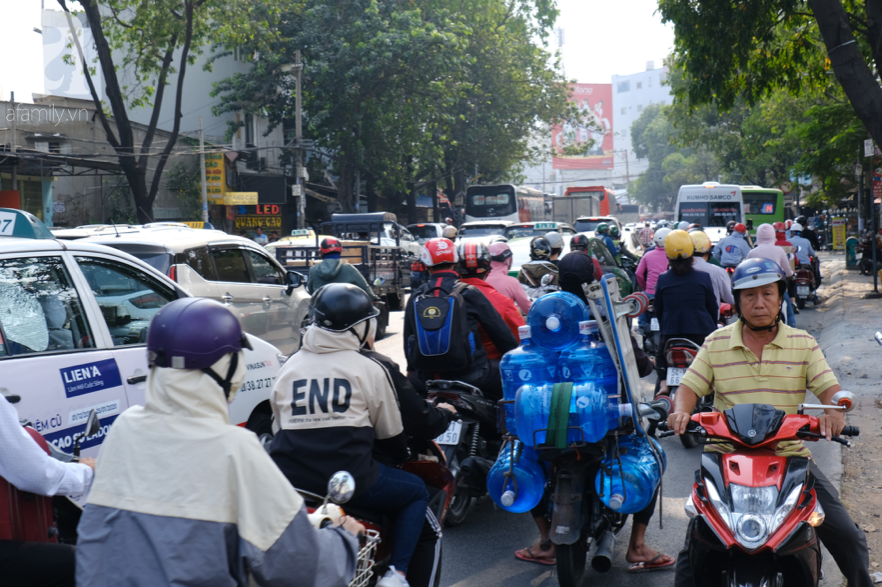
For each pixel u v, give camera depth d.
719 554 3.40
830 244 42.16
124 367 4.39
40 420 3.85
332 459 3.09
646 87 157.50
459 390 5.13
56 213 26.72
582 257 5.07
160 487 1.99
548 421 3.82
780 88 18.06
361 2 31.53
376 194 38.56
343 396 3.13
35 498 2.94
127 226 9.27
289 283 9.30
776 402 3.55
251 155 38.03
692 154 98.12
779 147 35.25
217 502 1.99
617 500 3.84
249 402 5.57
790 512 3.08
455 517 5.31
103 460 2.06
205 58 36.88
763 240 10.88
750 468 3.17
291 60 32.16
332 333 3.18
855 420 7.29
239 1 26.23
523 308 6.45
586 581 4.38
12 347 3.84
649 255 8.88
